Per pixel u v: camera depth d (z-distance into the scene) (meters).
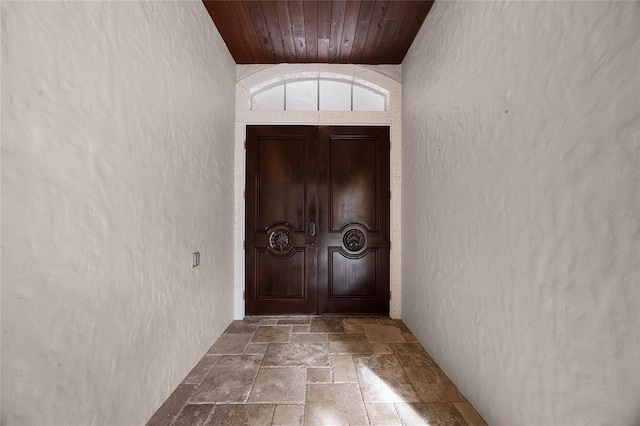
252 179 3.47
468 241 1.82
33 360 0.99
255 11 2.52
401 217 3.36
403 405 1.77
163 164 1.80
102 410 1.31
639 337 0.85
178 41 1.99
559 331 1.12
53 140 1.06
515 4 1.39
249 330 2.98
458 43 1.97
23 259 0.96
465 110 1.87
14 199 0.93
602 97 0.96
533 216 1.26
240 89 3.41
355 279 3.49
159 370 1.76
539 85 1.23
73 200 1.14
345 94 3.55
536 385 1.24
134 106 1.52
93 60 1.24
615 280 0.91
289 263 3.48
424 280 2.58
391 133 3.43
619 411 0.90
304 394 1.88
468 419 1.65
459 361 1.92
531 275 1.27
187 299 2.13
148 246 1.65
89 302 1.23
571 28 1.07
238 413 1.69
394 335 2.85
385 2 2.42
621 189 0.90
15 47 0.93
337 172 3.49
